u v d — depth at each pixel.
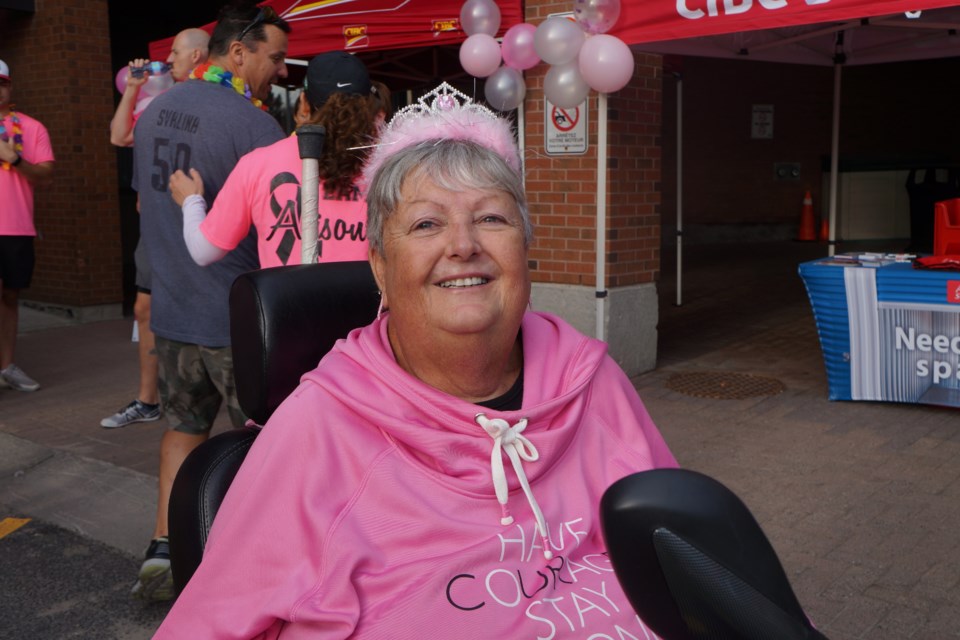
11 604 3.47
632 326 6.47
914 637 3.03
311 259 2.35
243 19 3.13
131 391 6.45
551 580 1.44
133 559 3.85
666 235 15.91
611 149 6.12
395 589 1.40
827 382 6.15
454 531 1.43
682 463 4.75
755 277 11.59
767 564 0.89
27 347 7.94
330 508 1.43
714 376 6.53
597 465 1.61
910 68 15.88
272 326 1.77
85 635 3.25
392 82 9.17
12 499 4.55
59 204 8.95
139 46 11.91
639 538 0.88
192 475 1.73
